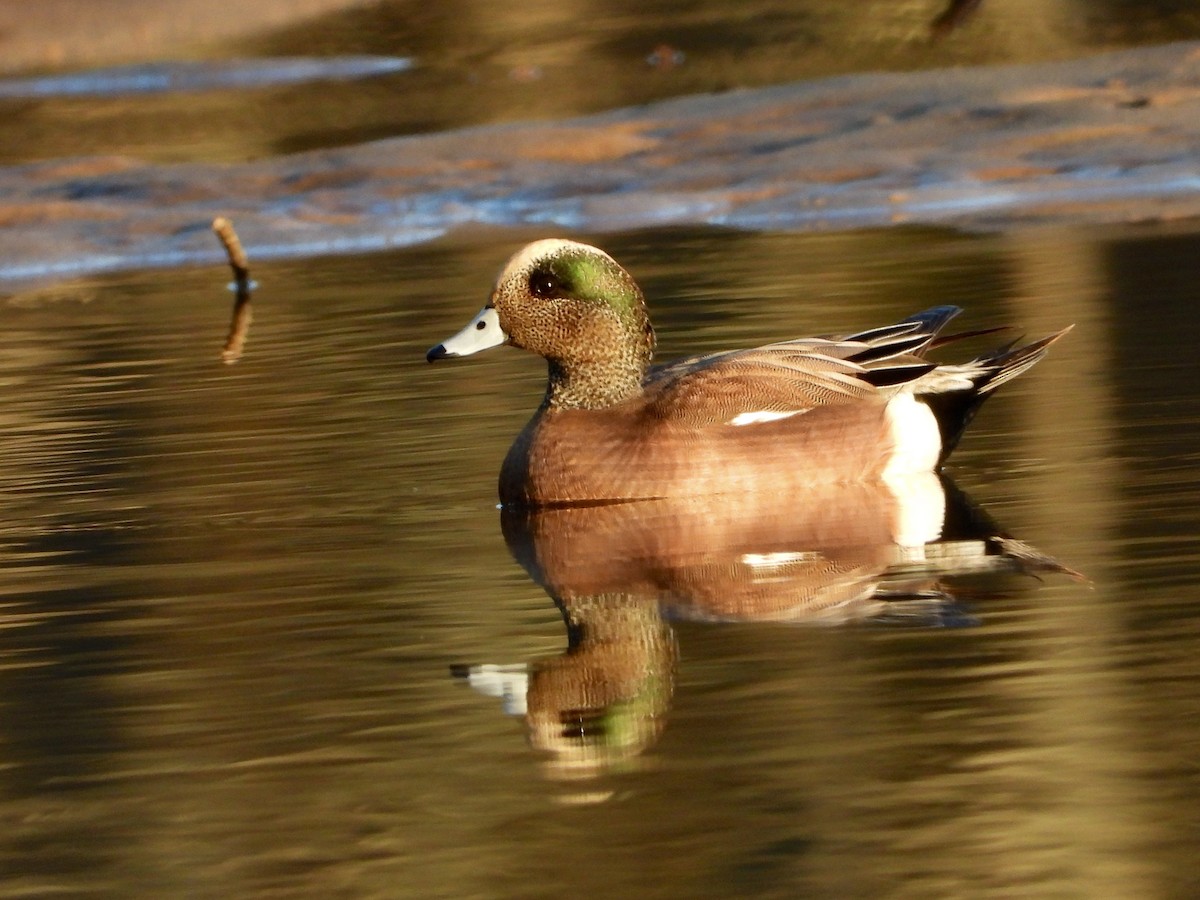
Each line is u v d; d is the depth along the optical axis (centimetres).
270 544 1204
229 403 1630
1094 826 744
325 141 3155
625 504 1271
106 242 2573
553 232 2523
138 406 1638
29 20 4500
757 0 4047
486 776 823
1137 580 1031
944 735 834
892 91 2950
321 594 1091
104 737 885
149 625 1048
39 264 2523
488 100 3431
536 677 934
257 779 830
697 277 2111
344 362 1778
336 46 4134
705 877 722
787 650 953
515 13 4300
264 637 1017
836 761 813
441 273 2262
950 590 1037
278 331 1961
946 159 2667
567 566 1128
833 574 1081
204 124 3403
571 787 805
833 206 2538
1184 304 1764
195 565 1162
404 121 3297
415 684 934
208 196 2733
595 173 2753
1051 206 2431
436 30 4222
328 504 1295
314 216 2661
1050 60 3136
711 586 1072
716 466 1271
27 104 3756
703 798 788
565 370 1309
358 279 2267
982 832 746
